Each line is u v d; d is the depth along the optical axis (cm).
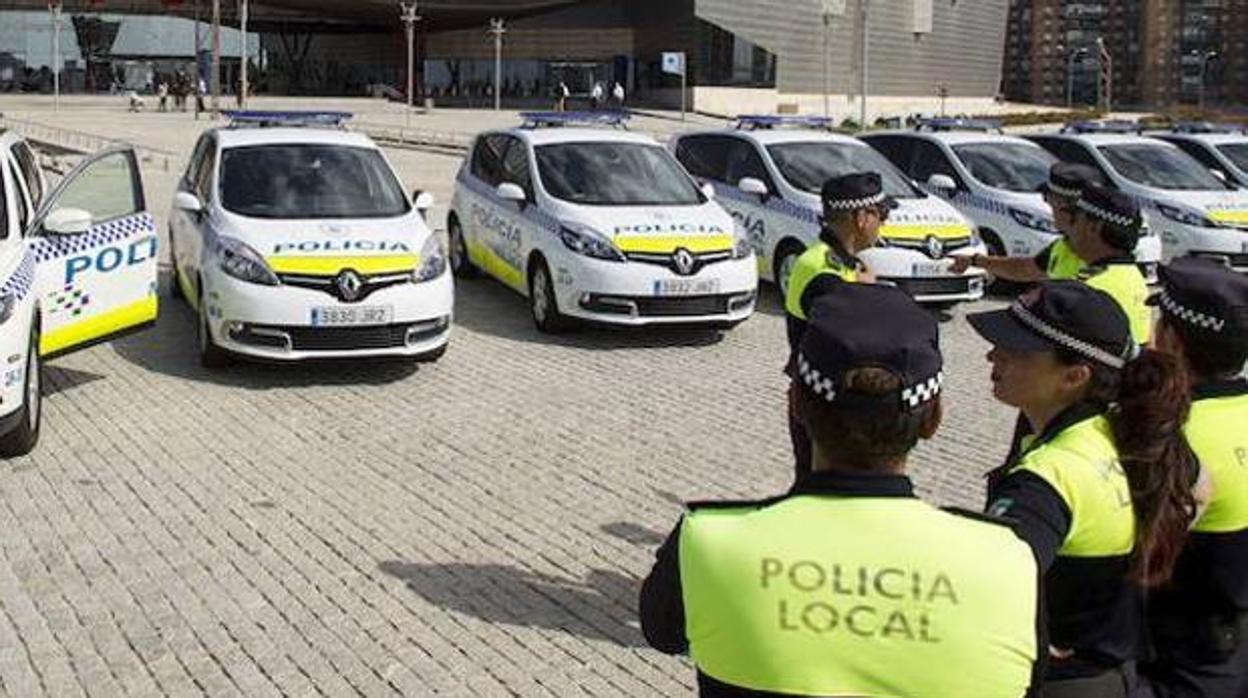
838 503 208
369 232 908
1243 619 293
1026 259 554
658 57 6794
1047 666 232
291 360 867
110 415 803
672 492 679
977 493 690
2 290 676
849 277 470
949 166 1423
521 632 501
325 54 8200
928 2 7788
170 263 1324
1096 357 275
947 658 199
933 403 211
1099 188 436
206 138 1078
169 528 608
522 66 7375
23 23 7488
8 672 461
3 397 673
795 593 202
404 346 891
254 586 541
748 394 896
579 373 951
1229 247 1386
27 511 628
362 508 642
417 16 6981
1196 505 279
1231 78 9956
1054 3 10275
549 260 1060
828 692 199
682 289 1021
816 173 1270
